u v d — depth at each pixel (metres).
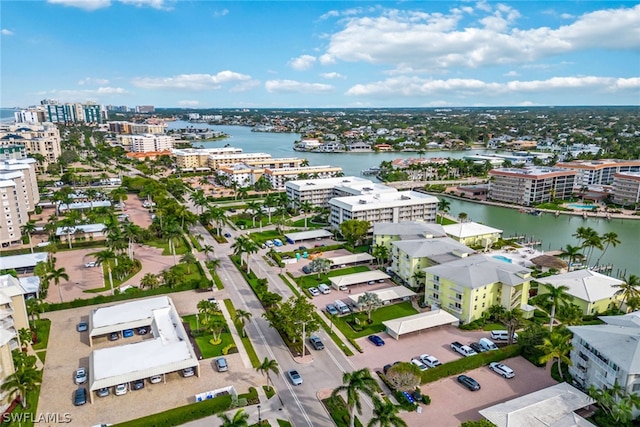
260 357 105.19
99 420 83.12
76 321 121.75
